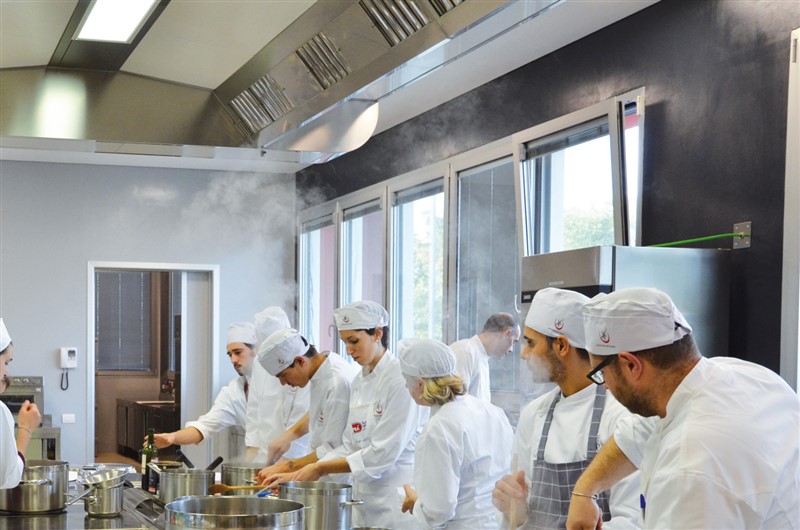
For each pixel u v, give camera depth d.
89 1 3.10
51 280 7.06
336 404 3.71
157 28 3.30
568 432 2.35
